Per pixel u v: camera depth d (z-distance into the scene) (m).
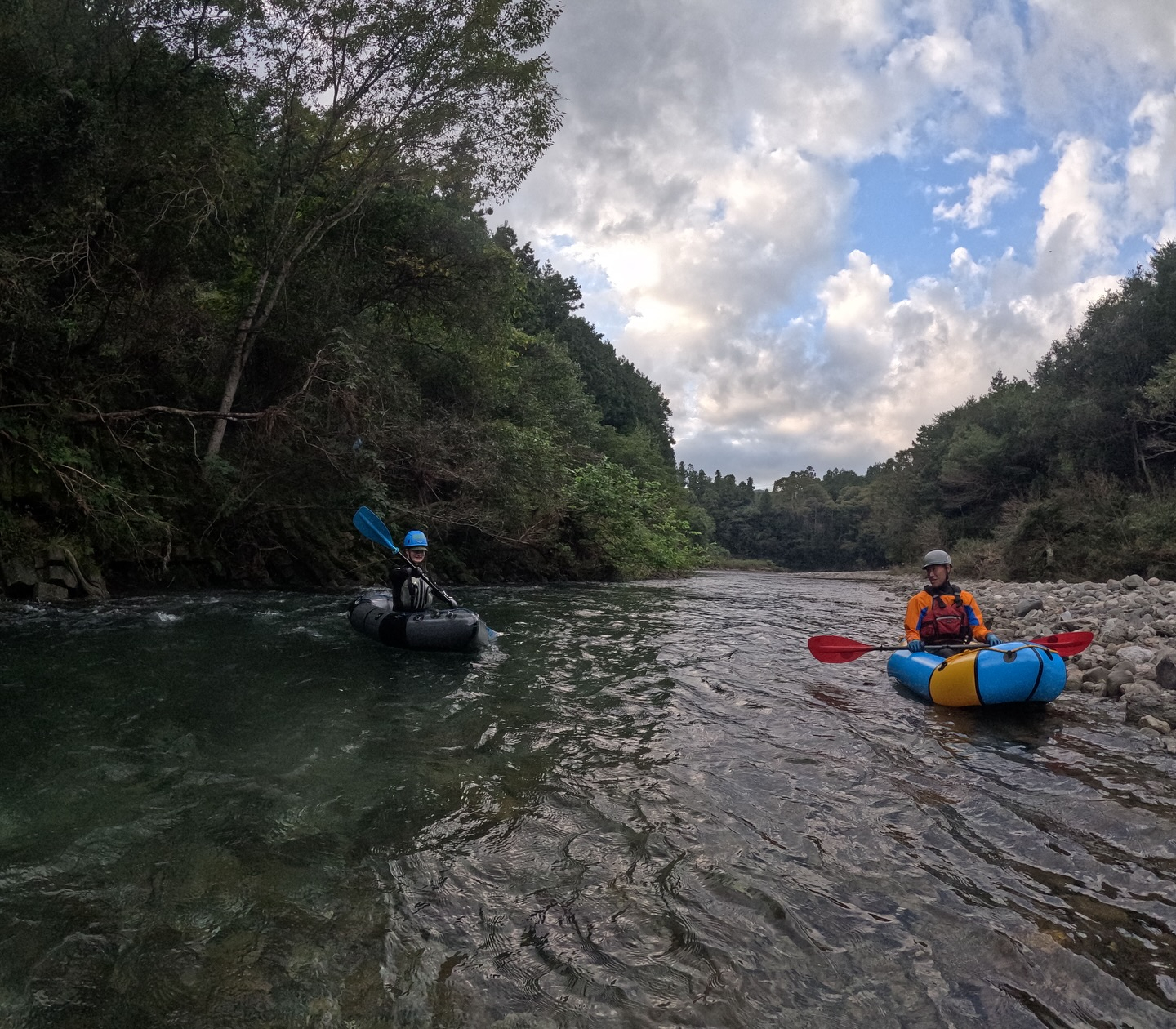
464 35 10.80
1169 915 2.30
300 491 11.38
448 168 12.27
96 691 4.45
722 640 8.04
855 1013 1.81
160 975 1.83
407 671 5.55
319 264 12.71
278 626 7.23
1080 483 24.64
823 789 3.36
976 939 2.15
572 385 30.45
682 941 2.09
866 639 8.80
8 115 7.30
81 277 8.09
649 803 3.12
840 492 121.38
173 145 8.61
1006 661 4.77
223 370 11.40
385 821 2.83
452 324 14.73
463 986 1.85
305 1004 1.75
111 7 8.54
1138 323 25.86
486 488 13.58
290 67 10.86
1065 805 3.22
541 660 6.33
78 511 8.52
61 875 2.30
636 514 21.16
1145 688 5.15
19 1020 1.63
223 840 2.59
